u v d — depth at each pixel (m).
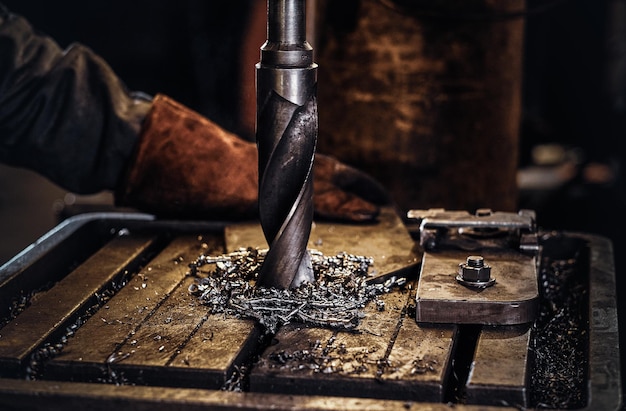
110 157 2.07
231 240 1.98
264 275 1.67
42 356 1.50
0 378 1.41
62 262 2.00
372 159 2.44
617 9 4.53
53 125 2.02
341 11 2.37
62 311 1.65
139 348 1.49
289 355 1.46
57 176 2.08
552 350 1.66
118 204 2.15
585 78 4.68
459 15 2.31
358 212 2.12
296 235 1.64
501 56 2.40
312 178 1.62
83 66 2.09
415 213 1.93
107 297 1.77
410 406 1.32
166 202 2.09
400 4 2.31
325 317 1.59
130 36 5.31
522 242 1.83
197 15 3.80
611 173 4.53
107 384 1.40
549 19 4.66
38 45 2.07
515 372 1.40
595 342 1.54
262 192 1.62
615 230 3.84
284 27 1.56
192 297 1.71
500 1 2.35
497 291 1.62
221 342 1.51
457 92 2.37
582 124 4.71
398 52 2.36
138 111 2.11
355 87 2.41
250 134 3.75
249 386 1.44
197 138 2.09
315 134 1.59
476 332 1.64
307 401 1.33
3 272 1.81
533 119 4.66
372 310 1.65
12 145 2.03
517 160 2.58
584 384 1.49
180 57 5.16
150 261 2.00
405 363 1.44
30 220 4.49
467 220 1.88
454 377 1.52
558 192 4.19
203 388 1.42
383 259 1.88
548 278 2.05
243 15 3.72
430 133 2.39
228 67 3.78
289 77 1.56
